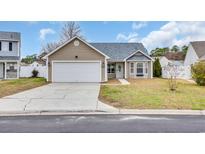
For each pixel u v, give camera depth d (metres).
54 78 26.39
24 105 12.03
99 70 26.48
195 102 12.36
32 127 8.17
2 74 33.12
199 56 40.22
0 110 10.95
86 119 9.39
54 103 12.55
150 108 11.28
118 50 35.00
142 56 33.12
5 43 33.44
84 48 26.50
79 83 24.67
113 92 15.84
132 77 33.31
